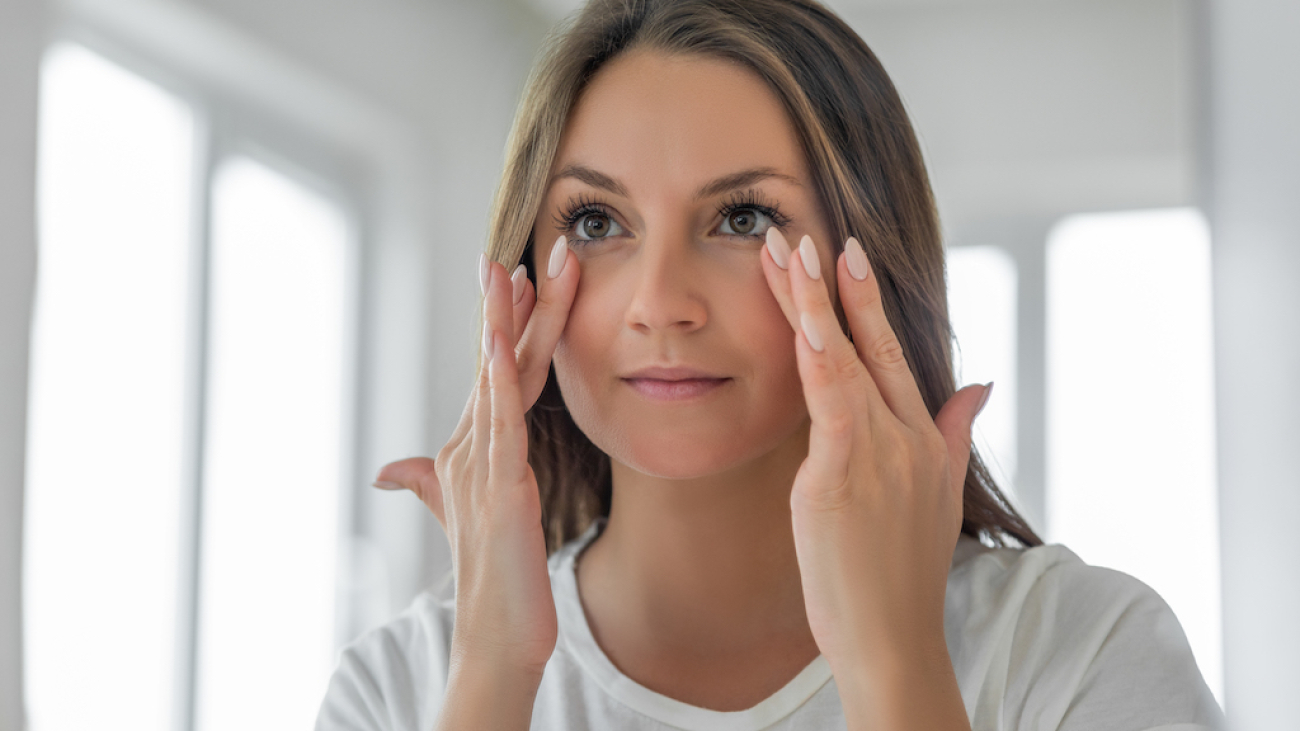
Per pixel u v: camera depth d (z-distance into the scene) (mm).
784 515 843
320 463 3223
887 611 725
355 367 3373
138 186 2730
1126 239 3373
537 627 777
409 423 3383
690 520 834
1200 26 1302
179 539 2740
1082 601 858
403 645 972
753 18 806
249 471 2961
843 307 809
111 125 2674
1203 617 3195
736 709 832
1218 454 1087
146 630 2645
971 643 841
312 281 3250
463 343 3479
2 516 2090
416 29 3420
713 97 770
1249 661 1007
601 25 792
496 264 801
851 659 724
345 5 3164
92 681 2518
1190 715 791
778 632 847
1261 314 1007
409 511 3338
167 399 2762
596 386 782
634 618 875
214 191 2926
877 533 732
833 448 717
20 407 2146
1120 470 3305
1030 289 3414
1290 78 944
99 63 2641
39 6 2271
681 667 856
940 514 767
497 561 784
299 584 3104
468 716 768
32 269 2197
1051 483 3340
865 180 848
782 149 783
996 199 3453
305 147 3254
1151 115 3297
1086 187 3393
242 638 2902
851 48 865
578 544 981
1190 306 3305
